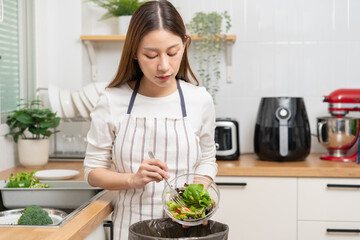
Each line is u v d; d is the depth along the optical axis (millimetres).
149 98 1444
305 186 2303
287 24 2768
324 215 2305
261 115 2490
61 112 2488
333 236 2307
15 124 2244
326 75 2770
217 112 2814
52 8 2658
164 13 1266
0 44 2293
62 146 2539
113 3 2625
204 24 2613
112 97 1440
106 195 1600
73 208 1643
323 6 2750
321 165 2348
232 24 2777
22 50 2527
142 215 1401
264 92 2795
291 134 2412
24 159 2230
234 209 2336
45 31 2621
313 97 2781
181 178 1320
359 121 2465
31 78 2590
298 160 2465
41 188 1642
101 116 1432
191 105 1459
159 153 1416
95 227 1332
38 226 1211
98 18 2801
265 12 2770
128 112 1430
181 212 1239
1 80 2295
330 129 2479
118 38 2625
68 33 2664
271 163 2416
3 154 2205
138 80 1470
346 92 2477
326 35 2758
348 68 2758
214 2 2773
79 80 2674
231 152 2490
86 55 2773
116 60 2830
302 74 2777
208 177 1442
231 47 2764
